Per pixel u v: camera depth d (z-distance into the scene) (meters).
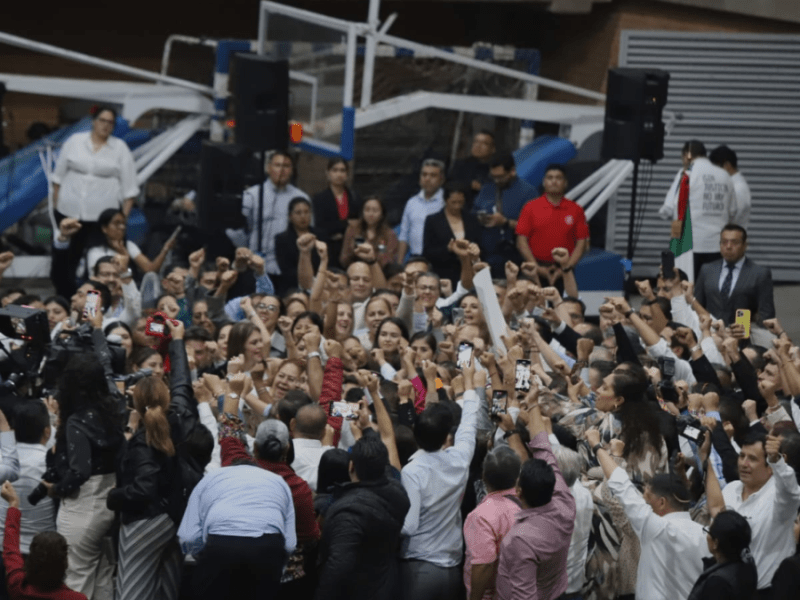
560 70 44.00
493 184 31.80
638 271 39.69
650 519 14.34
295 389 16.84
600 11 41.88
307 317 20.12
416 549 15.28
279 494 14.65
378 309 22.36
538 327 21.36
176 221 33.94
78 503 15.52
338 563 14.11
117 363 17.77
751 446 15.38
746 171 40.06
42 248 35.00
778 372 18.14
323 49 32.97
